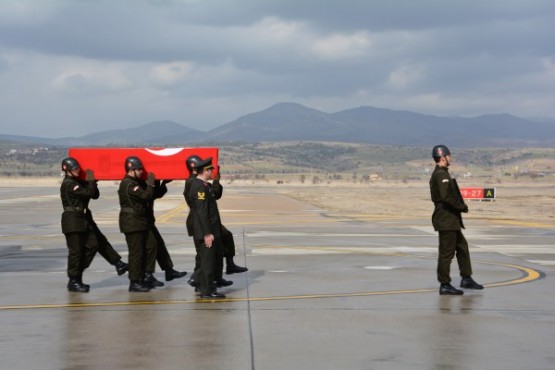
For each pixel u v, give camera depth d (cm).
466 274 1054
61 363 648
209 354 677
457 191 1003
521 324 810
